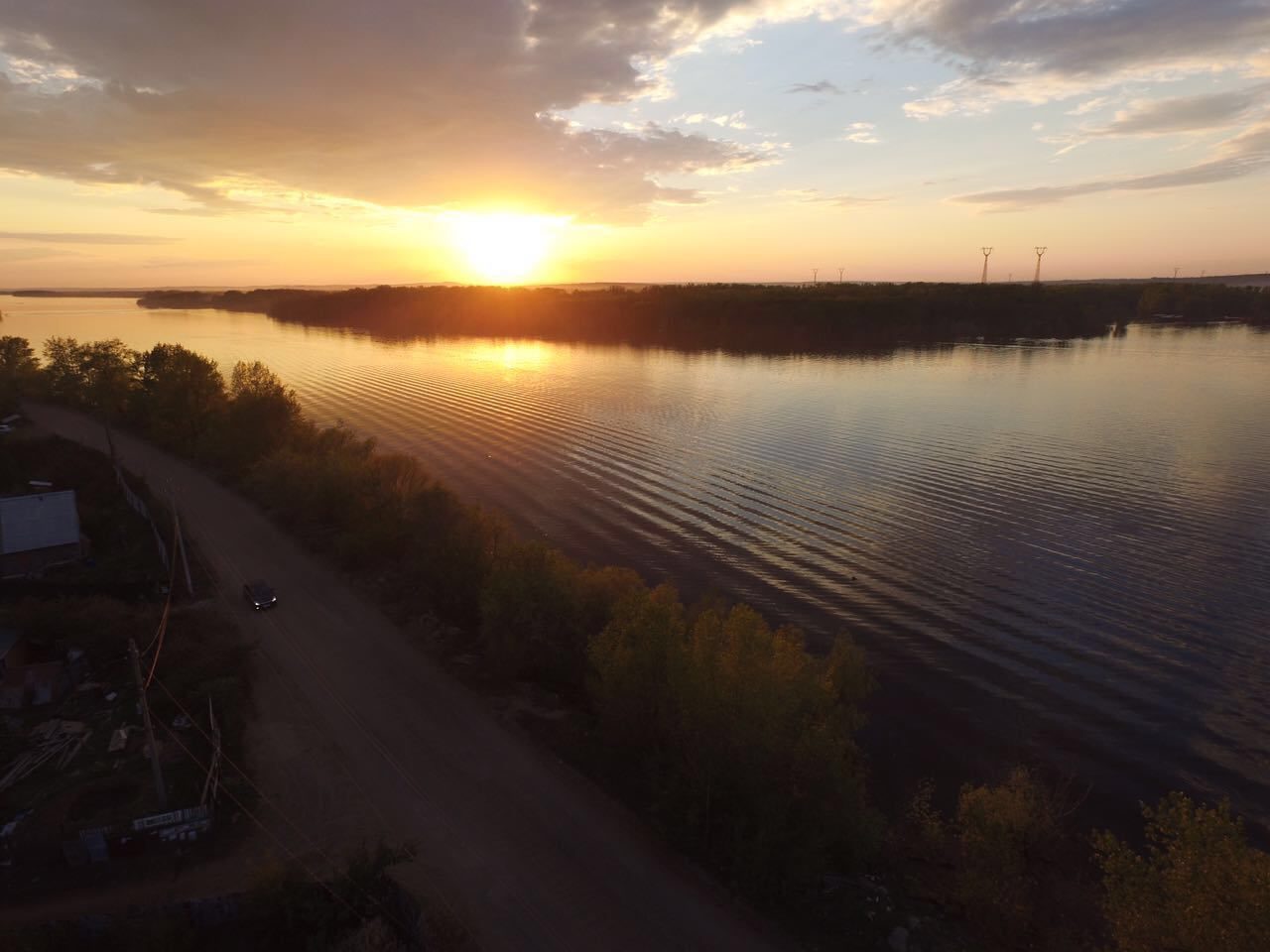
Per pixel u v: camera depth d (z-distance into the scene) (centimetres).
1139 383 12525
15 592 4606
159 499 6594
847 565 5750
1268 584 5328
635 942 2369
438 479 7825
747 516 6819
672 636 3084
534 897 2523
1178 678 4250
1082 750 3669
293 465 6353
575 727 3441
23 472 7612
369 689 3750
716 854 2700
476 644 4225
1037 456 8431
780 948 2364
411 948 2311
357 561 5247
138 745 3225
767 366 15375
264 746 3284
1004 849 2675
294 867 2598
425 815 2892
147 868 2589
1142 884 2073
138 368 9800
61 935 2269
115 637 3950
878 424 10019
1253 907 1802
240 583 4959
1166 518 6581
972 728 3825
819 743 2653
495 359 16988
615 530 6494
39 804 2848
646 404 11581
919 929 2477
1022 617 4934
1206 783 3456
